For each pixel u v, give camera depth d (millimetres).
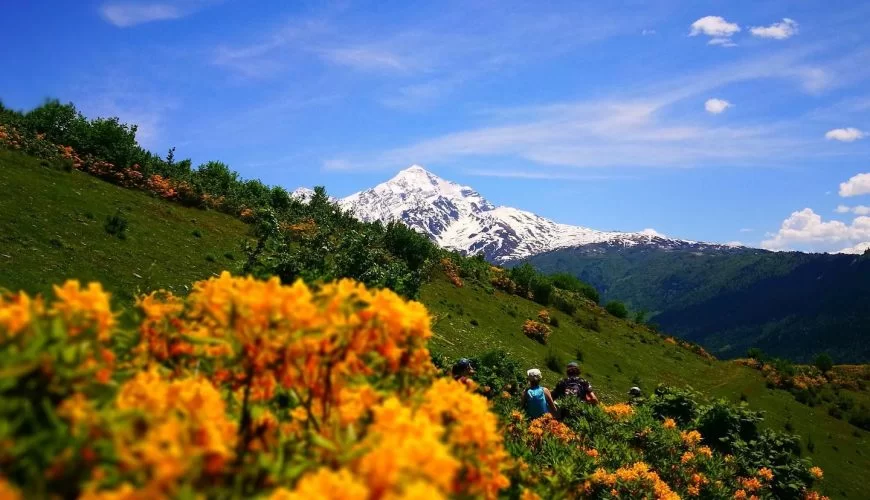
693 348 61875
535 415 8820
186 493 1269
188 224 26562
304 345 1956
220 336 1968
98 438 1398
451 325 29203
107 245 18672
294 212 40250
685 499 7707
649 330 63688
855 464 33219
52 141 30406
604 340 47219
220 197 35000
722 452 11477
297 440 1920
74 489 1356
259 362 1929
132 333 2209
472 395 2102
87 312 1791
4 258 14211
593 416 9414
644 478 6668
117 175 29375
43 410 1480
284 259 8977
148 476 1295
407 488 1229
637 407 11047
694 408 12297
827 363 73562
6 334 1560
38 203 19734
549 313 47656
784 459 10867
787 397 48531
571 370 11148
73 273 15102
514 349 31562
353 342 2033
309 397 2039
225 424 1802
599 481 6422
